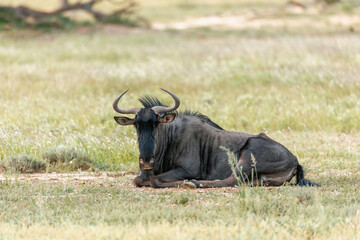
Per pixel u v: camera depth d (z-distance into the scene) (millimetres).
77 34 137875
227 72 75812
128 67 85125
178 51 105562
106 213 25375
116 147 42562
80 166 39969
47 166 38938
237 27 164500
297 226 23266
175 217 24891
